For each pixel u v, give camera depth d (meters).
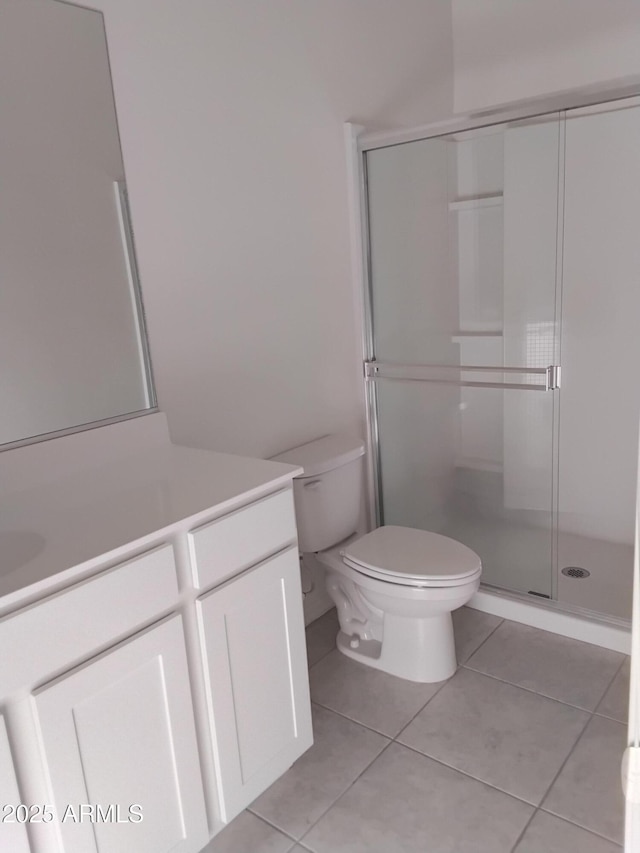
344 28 2.41
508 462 2.50
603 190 2.71
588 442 2.93
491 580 2.59
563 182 2.19
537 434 2.41
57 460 1.64
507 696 2.06
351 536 2.43
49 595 1.14
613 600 2.42
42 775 1.17
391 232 2.58
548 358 2.35
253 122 2.09
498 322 2.42
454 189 2.40
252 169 2.11
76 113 1.65
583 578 2.60
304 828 1.63
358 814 1.66
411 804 1.68
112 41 1.69
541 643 2.33
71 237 1.67
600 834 1.56
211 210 1.99
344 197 2.52
